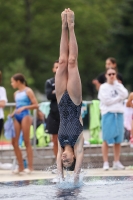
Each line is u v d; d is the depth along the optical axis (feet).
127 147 113.80
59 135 73.15
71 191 65.92
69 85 74.02
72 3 370.32
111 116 101.50
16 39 357.82
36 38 358.64
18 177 95.86
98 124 112.16
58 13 365.20
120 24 327.06
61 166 73.10
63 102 74.28
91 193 63.93
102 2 401.49
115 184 71.56
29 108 99.96
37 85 365.40
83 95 374.22
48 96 97.45
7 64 355.77
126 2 322.34
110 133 101.30
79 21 363.56
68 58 75.00
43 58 360.89
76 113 73.77
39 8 365.40
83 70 371.76
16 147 101.30
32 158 102.22
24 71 309.01
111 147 114.42
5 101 100.63
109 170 102.53
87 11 370.32
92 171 100.83
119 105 101.91
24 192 67.00
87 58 370.32
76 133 72.33
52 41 359.25
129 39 321.73
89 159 111.55
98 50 379.55
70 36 74.59
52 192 65.92
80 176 72.95
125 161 113.60
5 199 62.13
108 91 101.76
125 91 102.12
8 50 356.59
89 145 112.06
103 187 68.80
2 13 359.05
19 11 359.87
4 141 144.36
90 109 112.68
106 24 368.68
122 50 323.78
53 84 97.50
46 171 106.52
